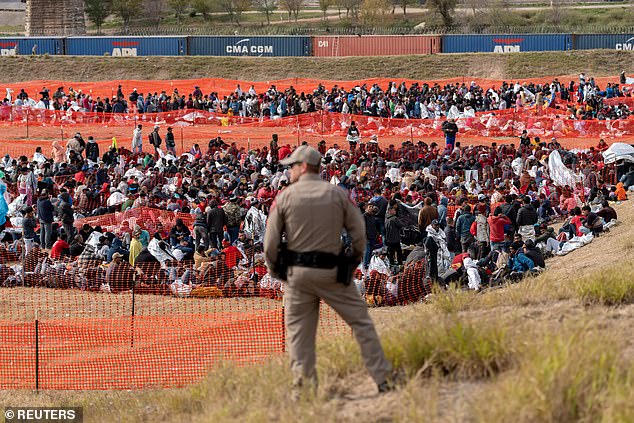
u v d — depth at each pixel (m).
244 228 42.19
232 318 29.28
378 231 40.69
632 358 13.22
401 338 14.38
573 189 53.28
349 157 59.91
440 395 12.55
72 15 164.38
